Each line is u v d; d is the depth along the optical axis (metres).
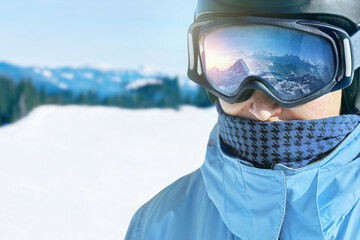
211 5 0.84
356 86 0.83
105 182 9.97
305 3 0.76
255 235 0.86
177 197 1.05
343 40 0.76
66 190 9.21
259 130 0.83
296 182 0.80
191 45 0.91
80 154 12.96
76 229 7.21
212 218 0.96
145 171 11.24
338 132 0.80
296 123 0.81
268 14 0.78
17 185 9.38
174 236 0.99
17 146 13.54
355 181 0.79
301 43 0.79
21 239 6.81
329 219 0.80
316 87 0.79
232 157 0.86
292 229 0.83
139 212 1.13
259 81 0.79
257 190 0.84
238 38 0.82
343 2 0.76
